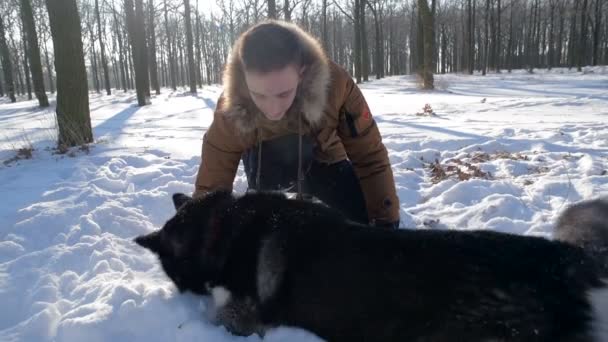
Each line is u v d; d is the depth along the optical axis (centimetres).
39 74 2133
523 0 6169
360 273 221
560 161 586
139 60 2041
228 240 267
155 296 284
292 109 304
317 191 358
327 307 229
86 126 845
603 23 6159
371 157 355
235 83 295
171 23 5303
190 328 262
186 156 697
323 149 343
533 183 505
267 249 251
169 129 1057
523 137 752
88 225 396
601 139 715
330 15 5797
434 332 204
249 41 260
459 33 6962
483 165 591
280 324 252
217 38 6156
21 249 362
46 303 284
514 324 194
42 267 329
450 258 208
